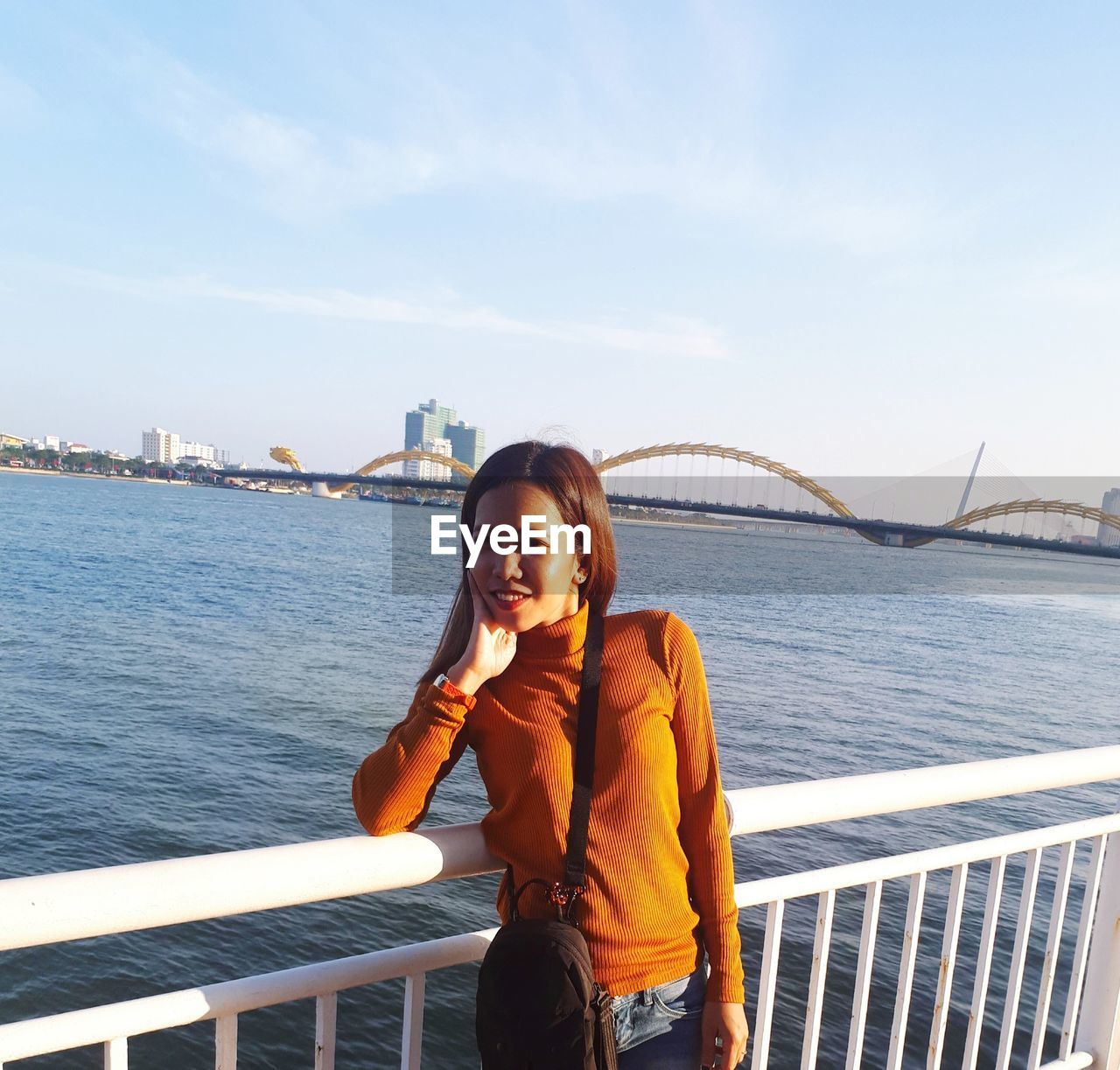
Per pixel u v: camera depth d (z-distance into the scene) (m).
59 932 1.06
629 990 1.35
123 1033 1.22
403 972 1.47
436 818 12.76
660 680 1.42
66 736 16.39
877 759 18.66
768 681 26.91
